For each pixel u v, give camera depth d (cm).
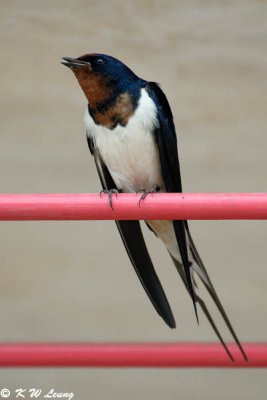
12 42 793
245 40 788
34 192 812
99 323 834
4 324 829
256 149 804
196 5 784
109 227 823
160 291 563
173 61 794
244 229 820
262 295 823
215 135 804
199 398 833
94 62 555
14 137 806
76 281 828
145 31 790
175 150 571
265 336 826
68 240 824
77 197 436
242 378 827
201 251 825
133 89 560
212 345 516
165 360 513
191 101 800
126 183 584
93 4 786
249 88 795
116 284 830
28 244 823
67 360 516
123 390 835
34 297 827
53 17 789
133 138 559
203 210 434
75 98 802
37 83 800
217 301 510
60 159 810
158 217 438
